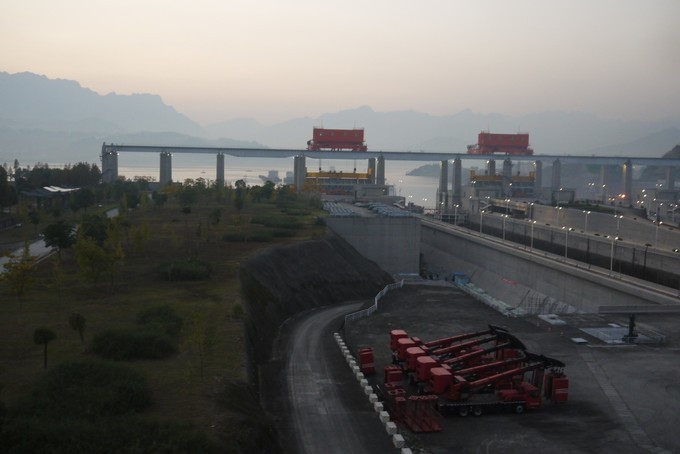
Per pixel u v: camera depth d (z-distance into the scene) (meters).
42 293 70.31
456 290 103.50
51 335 46.09
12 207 152.62
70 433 33.72
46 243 85.88
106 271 74.19
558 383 50.03
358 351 63.50
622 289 97.12
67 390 40.09
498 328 60.81
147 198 157.25
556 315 79.94
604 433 44.84
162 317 59.75
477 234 158.88
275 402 49.81
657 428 45.75
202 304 67.75
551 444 42.97
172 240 96.94
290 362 60.84
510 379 50.78
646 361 60.69
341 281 105.88
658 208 164.75
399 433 44.25
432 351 56.97
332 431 44.41
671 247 127.56
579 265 113.75
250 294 77.44
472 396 50.34
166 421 36.72
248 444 37.66
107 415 37.47
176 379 46.03
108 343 50.03
